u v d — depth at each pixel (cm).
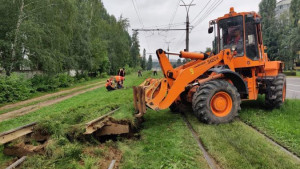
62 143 387
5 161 362
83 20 2716
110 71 4772
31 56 1688
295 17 4178
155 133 498
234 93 568
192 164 347
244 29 671
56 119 489
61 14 1959
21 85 1411
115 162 356
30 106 1080
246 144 417
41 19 1705
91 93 1458
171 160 358
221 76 607
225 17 702
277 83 683
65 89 1950
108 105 687
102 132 457
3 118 805
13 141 391
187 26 1816
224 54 621
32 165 332
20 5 1555
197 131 503
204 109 549
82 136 420
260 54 695
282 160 354
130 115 533
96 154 378
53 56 1788
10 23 1534
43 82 1759
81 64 2778
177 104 704
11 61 1561
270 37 4494
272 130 506
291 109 684
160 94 545
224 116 561
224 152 383
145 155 380
